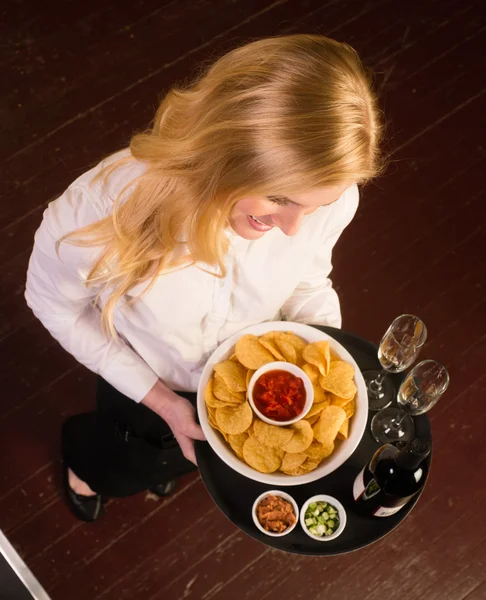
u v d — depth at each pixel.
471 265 2.58
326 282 1.51
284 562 2.15
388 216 2.62
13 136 2.58
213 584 2.12
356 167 0.93
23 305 2.38
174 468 1.83
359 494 1.35
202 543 2.16
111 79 2.70
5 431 2.24
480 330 2.49
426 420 1.49
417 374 1.41
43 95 2.65
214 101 0.94
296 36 0.94
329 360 1.33
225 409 1.32
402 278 2.54
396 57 2.85
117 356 1.43
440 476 2.29
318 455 1.28
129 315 1.31
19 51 2.70
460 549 2.21
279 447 1.28
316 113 0.89
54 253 1.16
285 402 1.33
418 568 2.18
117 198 1.07
